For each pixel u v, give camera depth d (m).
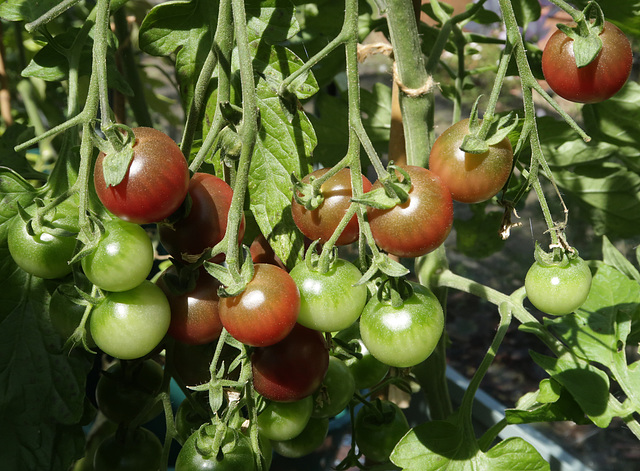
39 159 0.73
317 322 0.26
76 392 0.33
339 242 0.27
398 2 0.35
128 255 0.25
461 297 1.32
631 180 0.56
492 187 0.27
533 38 0.68
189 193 0.27
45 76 0.38
